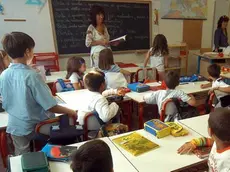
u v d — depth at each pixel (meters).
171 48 5.26
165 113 2.26
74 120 1.86
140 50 5.27
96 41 3.59
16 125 1.70
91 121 1.94
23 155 1.17
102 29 3.69
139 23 5.13
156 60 4.08
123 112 2.81
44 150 1.33
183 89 2.80
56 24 4.36
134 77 3.99
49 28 4.32
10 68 1.62
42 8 4.18
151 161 1.27
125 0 4.85
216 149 1.12
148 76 4.23
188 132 1.58
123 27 4.99
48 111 1.73
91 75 2.01
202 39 6.00
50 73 3.71
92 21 3.62
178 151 1.35
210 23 5.99
